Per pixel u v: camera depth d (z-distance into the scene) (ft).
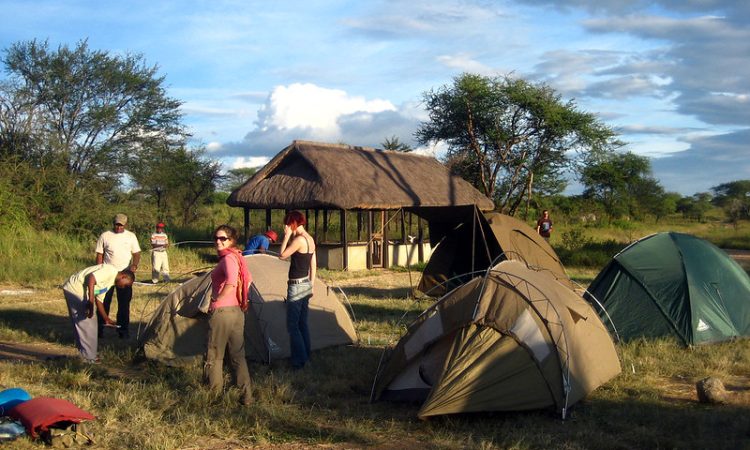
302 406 23.04
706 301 33.27
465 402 21.33
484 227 45.37
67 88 95.76
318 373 26.94
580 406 23.17
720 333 32.76
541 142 122.72
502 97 120.37
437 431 20.62
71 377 25.53
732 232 132.87
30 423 18.89
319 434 20.20
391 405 23.45
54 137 87.71
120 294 33.50
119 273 30.19
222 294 22.86
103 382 25.43
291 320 27.50
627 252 35.55
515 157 124.26
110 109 96.37
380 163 81.30
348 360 28.91
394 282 62.44
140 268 70.38
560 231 127.75
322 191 70.33
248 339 28.99
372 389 23.98
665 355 30.12
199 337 28.89
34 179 81.97
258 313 28.96
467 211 44.24
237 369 22.86
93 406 22.44
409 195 77.77
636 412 22.30
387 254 78.02
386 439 20.06
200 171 127.34
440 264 49.44
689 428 20.59
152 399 23.17
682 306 33.04
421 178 84.53
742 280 35.40
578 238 89.66
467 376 21.63
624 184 154.51
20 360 29.30
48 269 59.47
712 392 23.45
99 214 83.46
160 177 105.40
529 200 126.41
